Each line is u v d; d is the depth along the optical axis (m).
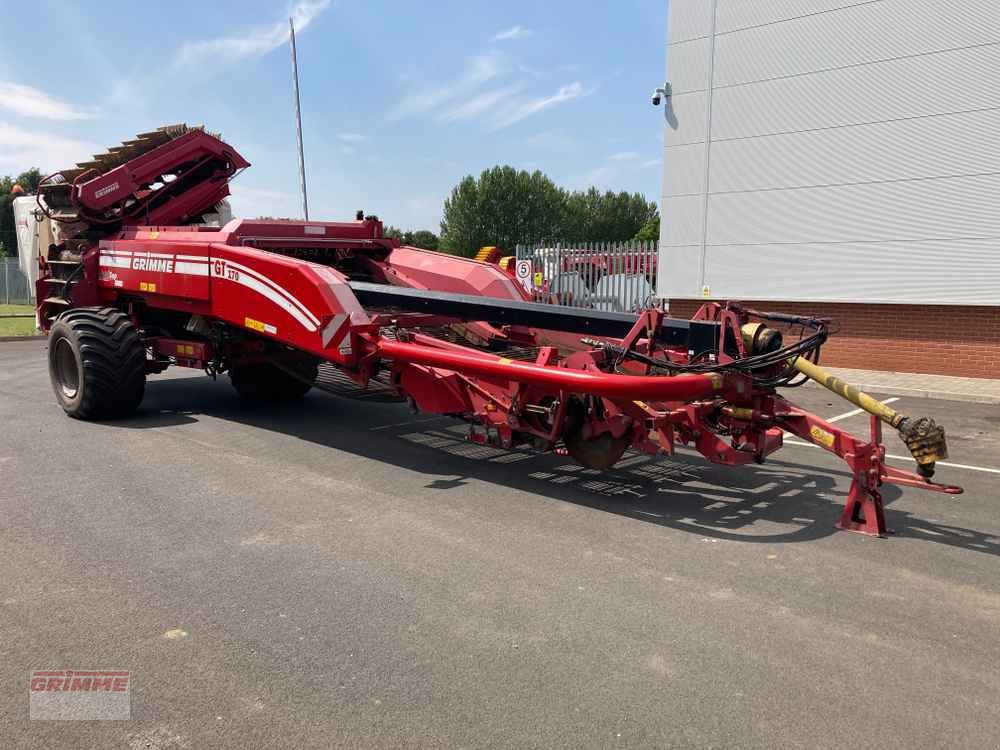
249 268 6.97
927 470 4.69
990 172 13.03
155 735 2.74
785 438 8.12
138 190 9.12
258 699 2.96
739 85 15.38
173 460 6.52
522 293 7.98
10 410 8.62
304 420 8.36
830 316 14.82
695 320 5.38
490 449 7.13
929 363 13.83
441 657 3.30
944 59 13.30
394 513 5.23
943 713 2.95
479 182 72.19
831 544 4.80
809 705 2.98
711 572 4.30
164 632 3.48
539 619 3.67
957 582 4.23
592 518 5.21
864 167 14.20
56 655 3.27
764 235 15.37
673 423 5.40
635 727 2.82
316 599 3.84
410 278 8.51
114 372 7.84
